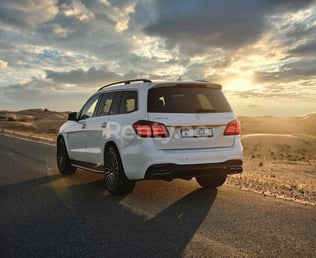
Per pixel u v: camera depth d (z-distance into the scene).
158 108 6.51
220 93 7.12
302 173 11.68
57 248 4.37
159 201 6.66
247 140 33.91
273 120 85.69
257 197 6.95
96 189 7.79
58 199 6.89
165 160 6.31
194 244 4.45
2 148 17.56
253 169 12.38
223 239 4.62
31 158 13.47
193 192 7.39
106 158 7.36
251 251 4.21
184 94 6.77
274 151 26.42
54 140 23.45
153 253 4.18
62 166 9.69
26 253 4.22
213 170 6.64
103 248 4.36
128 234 4.85
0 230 5.07
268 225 5.19
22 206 6.37
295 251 4.21
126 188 7.08
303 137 34.97
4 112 173.75
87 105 8.98
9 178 9.20
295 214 5.76
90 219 5.56
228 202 6.55
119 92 7.54
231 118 6.90
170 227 5.14
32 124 83.56
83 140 8.50
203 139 6.60
